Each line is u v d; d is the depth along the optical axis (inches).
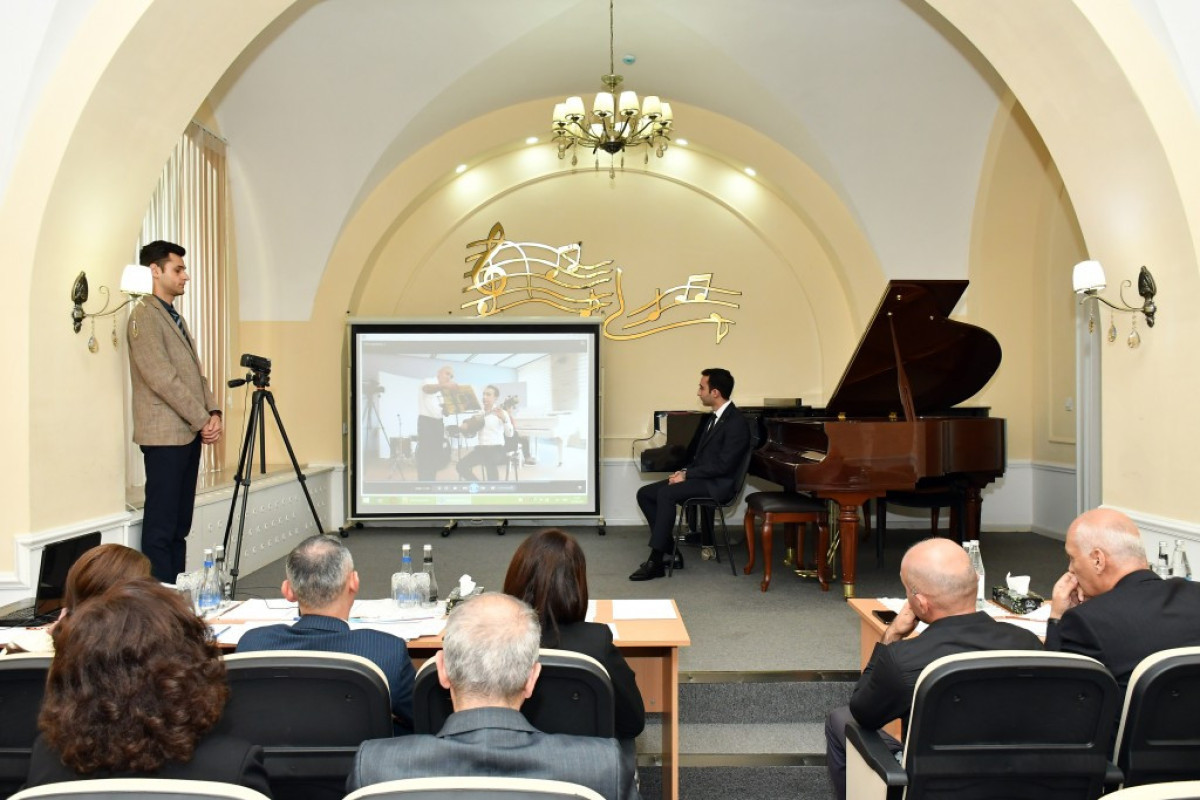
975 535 229.0
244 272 284.4
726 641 162.7
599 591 204.8
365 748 55.0
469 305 308.5
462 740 54.8
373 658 82.4
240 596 195.3
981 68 231.3
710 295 312.3
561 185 312.8
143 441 158.1
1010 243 277.9
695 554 255.3
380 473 288.2
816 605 190.4
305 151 262.8
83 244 153.0
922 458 194.5
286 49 230.1
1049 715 69.7
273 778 71.6
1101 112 141.4
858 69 235.0
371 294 308.2
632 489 310.2
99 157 148.6
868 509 270.1
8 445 143.0
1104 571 89.3
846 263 280.7
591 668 76.3
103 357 161.6
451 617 60.2
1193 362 136.3
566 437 291.1
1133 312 148.3
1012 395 285.4
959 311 281.0
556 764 54.2
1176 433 140.2
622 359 311.3
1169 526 140.3
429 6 219.9
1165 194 136.9
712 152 303.1
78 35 140.5
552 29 235.9
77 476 154.9
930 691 68.5
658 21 230.4
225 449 255.6
